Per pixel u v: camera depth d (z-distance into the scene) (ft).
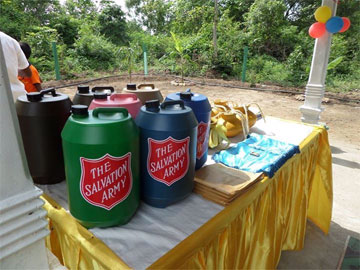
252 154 3.76
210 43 37.86
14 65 5.46
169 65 37.52
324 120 18.31
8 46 5.29
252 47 40.40
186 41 38.60
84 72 33.88
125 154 2.00
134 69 36.60
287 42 40.52
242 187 2.73
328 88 29.25
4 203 1.80
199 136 3.05
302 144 4.48
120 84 27.94
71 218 2.30
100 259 1.89
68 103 2.76
